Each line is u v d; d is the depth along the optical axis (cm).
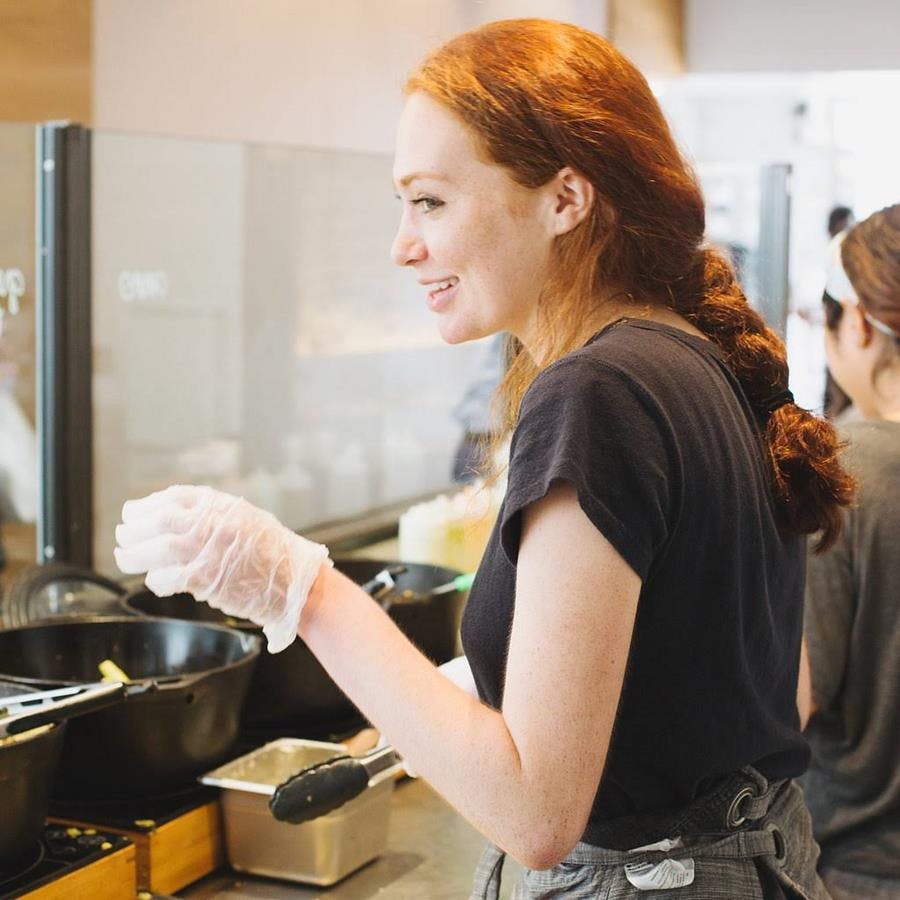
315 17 345
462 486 372
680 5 553
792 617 132
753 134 672
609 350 115
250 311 306
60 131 241
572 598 108
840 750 175
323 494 330
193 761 174
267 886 176
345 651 120
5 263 242
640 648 116
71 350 246
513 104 117
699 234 129
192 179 287
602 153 118
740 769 126
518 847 109
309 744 190
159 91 297
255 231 305
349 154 330
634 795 122
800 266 661
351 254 335
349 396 337
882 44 538
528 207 119
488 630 121
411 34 384
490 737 110
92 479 255
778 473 127
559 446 109
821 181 677
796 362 571
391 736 116
